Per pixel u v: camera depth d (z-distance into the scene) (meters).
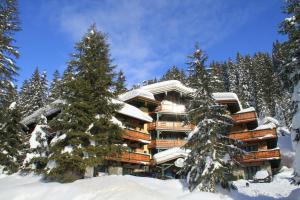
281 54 18.05
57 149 21.25
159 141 44.06
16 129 32.75
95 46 25.59
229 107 47.50
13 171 29.69
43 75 58.34
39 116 33.50
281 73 17.66
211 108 23.58
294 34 16.80
